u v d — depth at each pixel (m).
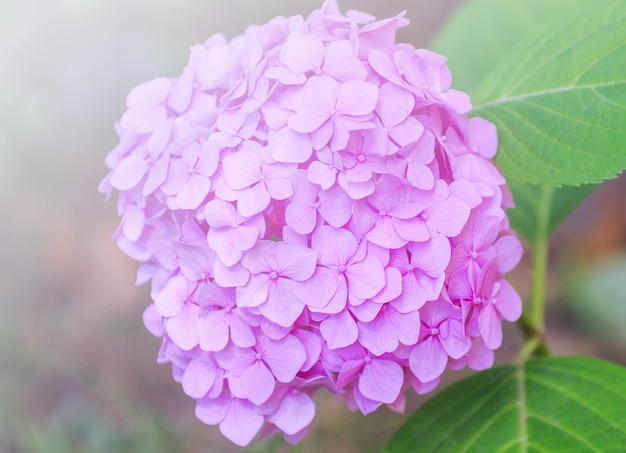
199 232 0.48
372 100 0.46
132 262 1.24
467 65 0.62
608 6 0.53
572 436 0.50
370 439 0.85
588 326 1.14
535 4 0.61
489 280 0.48
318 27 0.50
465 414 0.53
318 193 0.46
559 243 1.26
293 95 0.47
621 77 0.52
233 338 0.47
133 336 1.15
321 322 0.47
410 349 0.47
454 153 0.49
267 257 0.46
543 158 0.52
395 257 0.47
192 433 0.97
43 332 1.17
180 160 0.49
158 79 0.51
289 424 0.49
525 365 0.54
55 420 1.01
